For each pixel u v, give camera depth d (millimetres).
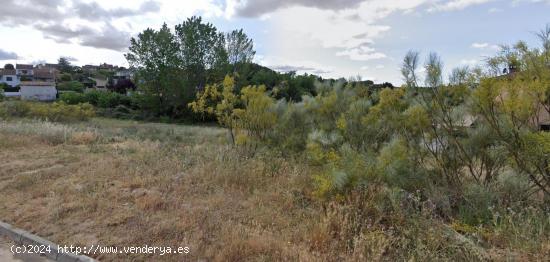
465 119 4625
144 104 34156
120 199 5148
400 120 5422
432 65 4672
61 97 36312
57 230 4078
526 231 3266
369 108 6258
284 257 3258
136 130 17312
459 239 3387
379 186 4461
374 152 5441
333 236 3760
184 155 8320
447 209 4172
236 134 8695
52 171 6820
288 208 4668
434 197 4312
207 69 33781
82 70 105688
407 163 4652
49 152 9133
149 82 33562
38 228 4117
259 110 8055
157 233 3924
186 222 4227
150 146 10031
